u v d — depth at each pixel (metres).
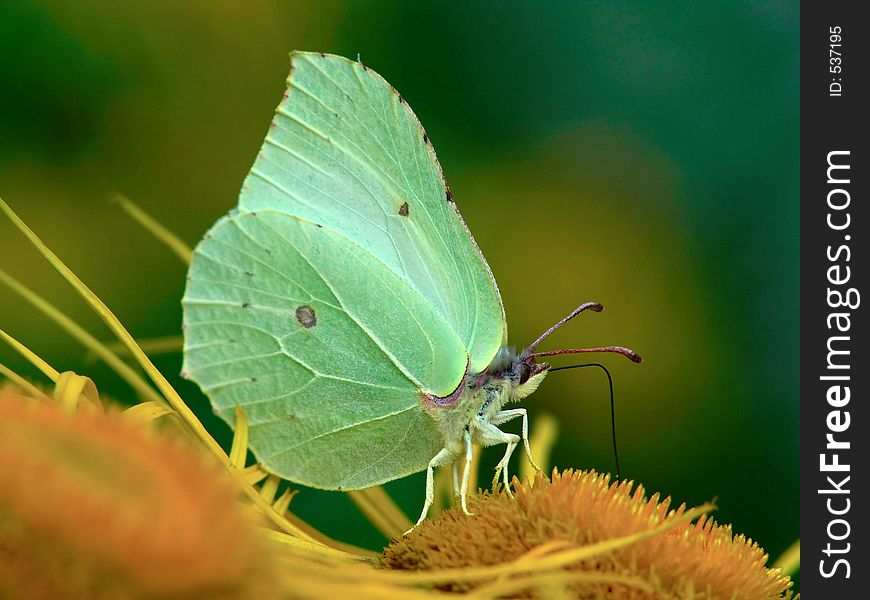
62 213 0.30
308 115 0.28
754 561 0.26
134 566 0.23
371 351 0.28
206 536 0.23
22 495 0.23
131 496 0.23
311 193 0.28
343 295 0.28
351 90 0.28
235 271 0.27
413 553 0.26
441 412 0.28
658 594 0.25
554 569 0.25
